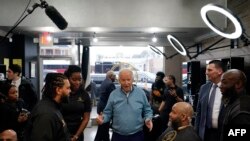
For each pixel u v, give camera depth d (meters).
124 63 7.29
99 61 8.95
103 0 5.06
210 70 2.60
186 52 4.42
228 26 4.70
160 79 5.05
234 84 1.98
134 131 2.77
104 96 4.73
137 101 2.79
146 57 8.73
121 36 6.71
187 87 6.52
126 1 5.08
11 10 4.89
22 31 5.50
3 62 5.41
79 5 5.05
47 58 7.13
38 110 1.91
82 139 2.83
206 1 5.11
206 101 2.64
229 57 4.38
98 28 5.21
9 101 2.90
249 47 3.69
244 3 4.00
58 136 1.95
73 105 2.70
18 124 2.81
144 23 5.09
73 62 7.09
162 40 7.82
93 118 6.95
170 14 5.11
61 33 5.98
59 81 2.01
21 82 3.75
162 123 4.27
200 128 2.70
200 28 5.17
